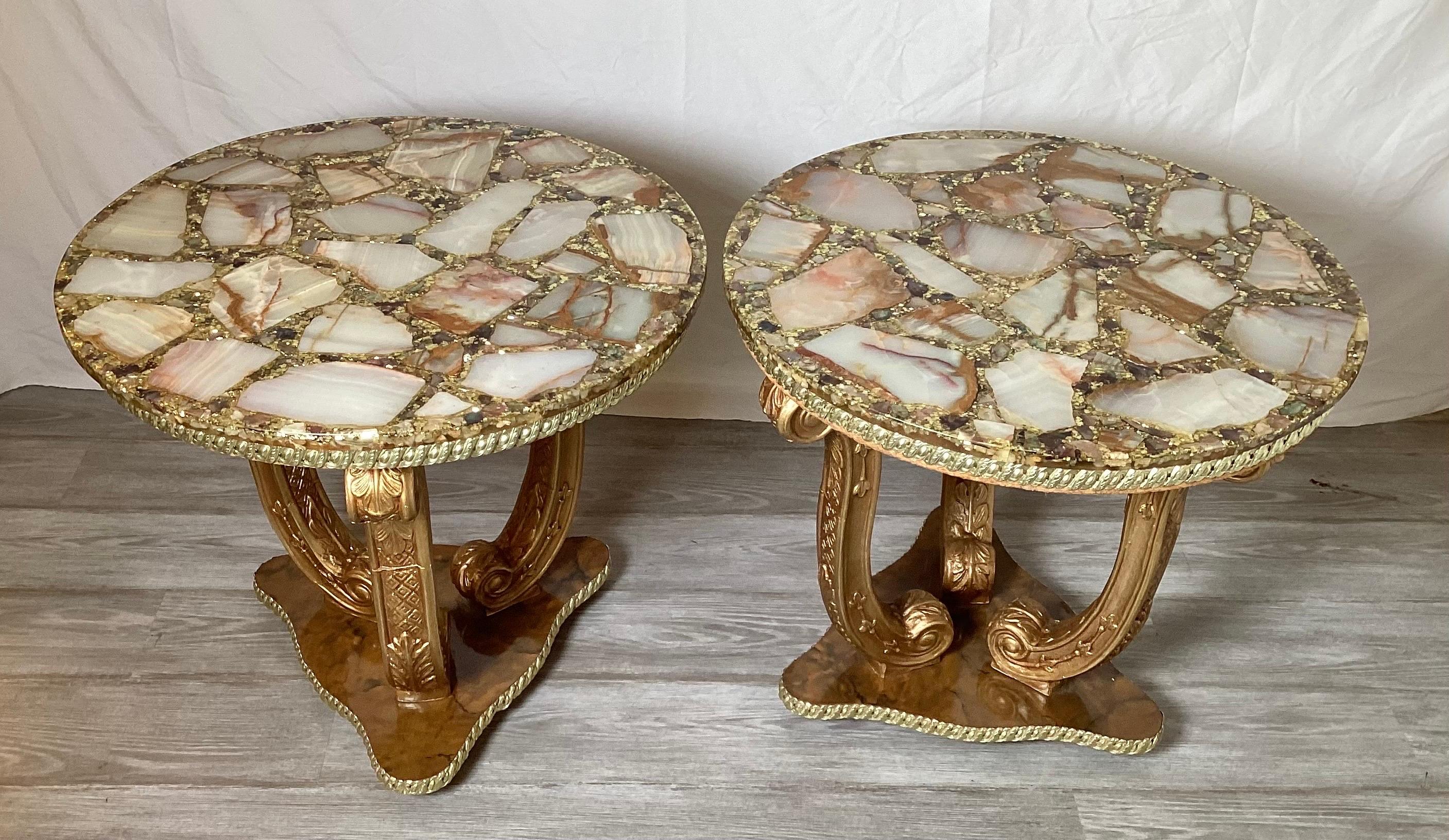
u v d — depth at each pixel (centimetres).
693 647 178
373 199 154
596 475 208
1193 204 155
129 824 151
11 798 153
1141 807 158
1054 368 124
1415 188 195
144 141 198
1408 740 167
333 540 167
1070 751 166
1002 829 155
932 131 178
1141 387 122
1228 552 196
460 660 167
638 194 157
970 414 117
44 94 192
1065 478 114
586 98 191
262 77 190
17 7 184
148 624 177
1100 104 189
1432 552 196
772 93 190
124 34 186
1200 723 169
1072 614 181
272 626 178
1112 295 136
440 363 125
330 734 164
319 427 116
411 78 190
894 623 166
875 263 142
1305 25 180
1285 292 138
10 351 217
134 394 120
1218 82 186
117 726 163
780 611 184
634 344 129
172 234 145
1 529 191
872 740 166
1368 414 220
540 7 182
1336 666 177
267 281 137
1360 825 156
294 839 151
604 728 166
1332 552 196
